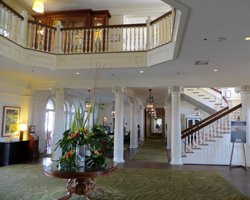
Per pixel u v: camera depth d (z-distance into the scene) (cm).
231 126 802
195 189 520
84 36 723
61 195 459
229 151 845
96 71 737
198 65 648
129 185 546
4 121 829
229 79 816
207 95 1127
